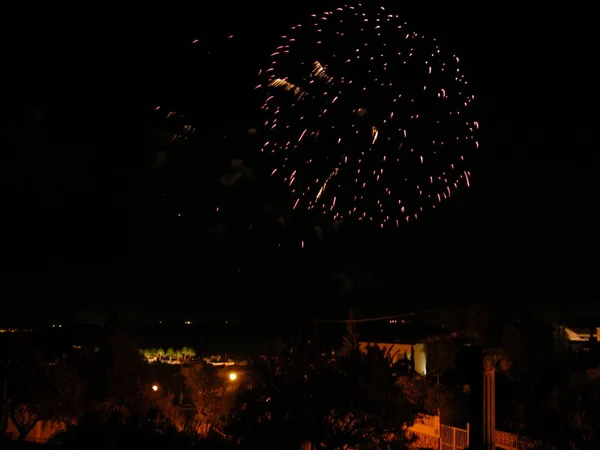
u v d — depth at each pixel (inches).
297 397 633.0
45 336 1221.7
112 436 468.4
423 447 892.6
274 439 603.2
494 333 1326.3
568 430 688.4
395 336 1617.9
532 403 857.5
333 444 623.8
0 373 896.9
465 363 315.6
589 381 715.4
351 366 678.5
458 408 995.3
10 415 932.0
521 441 773.3
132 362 1033.5
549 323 1398.9
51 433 991.6
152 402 984.3
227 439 619.5
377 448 657.6
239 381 932.0
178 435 476.1
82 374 990.4
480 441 304.7
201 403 975.0
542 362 1018.1
